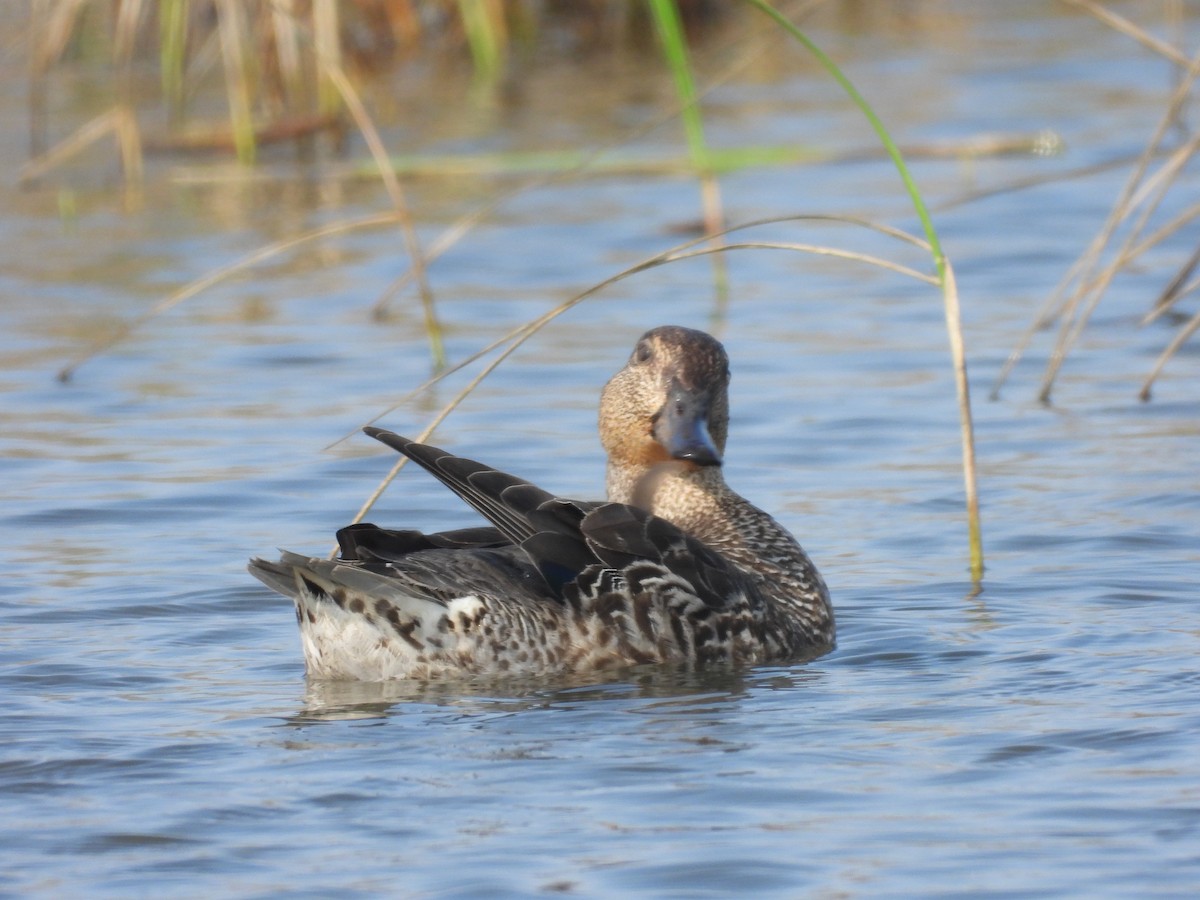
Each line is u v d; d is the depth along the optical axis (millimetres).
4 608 10898
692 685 9508
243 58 26703
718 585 10070
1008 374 16562
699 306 19438
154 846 7234
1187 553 11797
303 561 9312
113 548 12234
